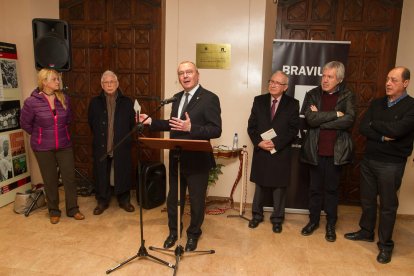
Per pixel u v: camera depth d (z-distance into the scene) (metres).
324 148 2.86
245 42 3.49
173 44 3.57
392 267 2.53
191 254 2.64
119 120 3.34
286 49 3.29
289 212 3.57
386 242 2.65
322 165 2.93
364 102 3.73
